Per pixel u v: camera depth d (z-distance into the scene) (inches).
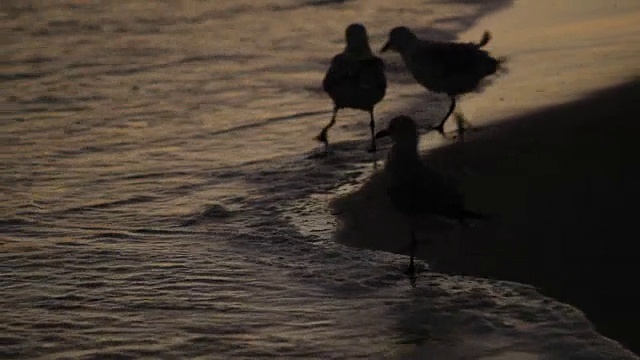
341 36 1082.7
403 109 764.6
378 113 759.7
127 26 1154.7
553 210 502.9
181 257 494.3
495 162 581.9
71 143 702.5
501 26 1083.9
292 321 419.8
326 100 813.9
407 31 696.4
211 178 623.2
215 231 532.1
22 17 1205.1
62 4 1283.2
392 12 1208.2
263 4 1277.1
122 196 591.2
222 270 476.4
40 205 573.9
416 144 471.8
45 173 634.2
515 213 503.8
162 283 461.1
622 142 583.2
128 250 504.7
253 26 1147.3
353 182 607.2
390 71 906.1
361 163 644.7
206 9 1248.8
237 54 1000.9
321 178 616.4
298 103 807.7
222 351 393.4
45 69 946.1
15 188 604.4
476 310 421.1
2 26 1152.8
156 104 814.5
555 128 629.0
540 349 386.9
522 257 461.1
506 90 765.3
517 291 434.0
